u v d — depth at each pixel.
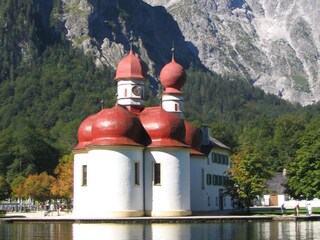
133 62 103.31
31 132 197.50
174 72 112.31
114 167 88.31
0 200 141.50
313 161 113.44
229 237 59.34
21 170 191.50
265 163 110.69
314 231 66.81
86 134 97.88
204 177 111.25
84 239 57.84
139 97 102.56
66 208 135.62
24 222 85.50
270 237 59.59
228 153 128.75
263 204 181.38
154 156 91.12
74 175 97.94
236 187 107.69
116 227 73.81
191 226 75.19
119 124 89.25
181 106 112.31
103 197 88.19
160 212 90.44
